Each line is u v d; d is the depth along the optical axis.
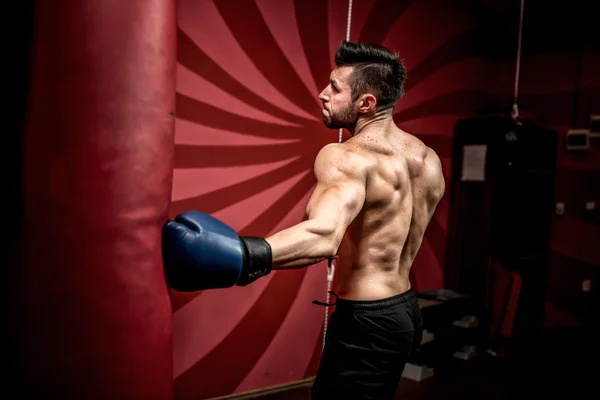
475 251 3.96
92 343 1.05
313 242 1.14
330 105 1.52
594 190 4.66
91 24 1.04
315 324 3.14
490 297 3.84
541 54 4.95
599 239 4.63
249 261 1.09
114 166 1.07
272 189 2.84
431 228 4.06
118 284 1.07
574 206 4.78
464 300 3.78
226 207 2.63
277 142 2.85
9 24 1.18
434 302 3.64
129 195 1.08
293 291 3.00
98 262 1.05
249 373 2.80
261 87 2.75
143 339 1.11
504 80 4.99
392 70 1.49
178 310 2.47
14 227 1.08
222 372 2.67
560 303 4.85
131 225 1.09
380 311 1.48
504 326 3.86
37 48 1.06
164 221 1.17
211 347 2.62
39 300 1.04
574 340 4.41
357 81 1.48
